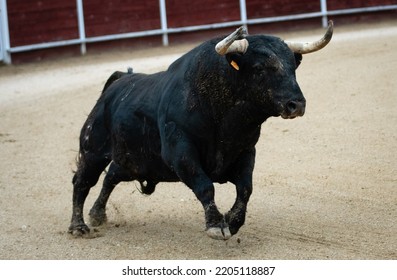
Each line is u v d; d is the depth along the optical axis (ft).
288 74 28.27
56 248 34.37
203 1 121.39
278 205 41.04
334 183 45.44
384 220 36.86
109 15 116.88
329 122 61.52
